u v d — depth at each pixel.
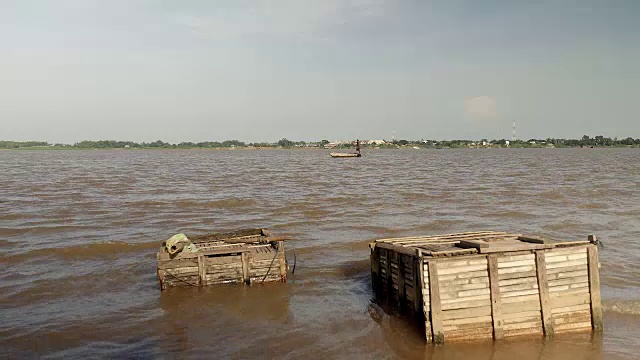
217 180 71.62
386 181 69.19
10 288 18.11
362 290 17.73
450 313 12.03
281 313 15.58
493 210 38.22
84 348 13.08
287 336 13.86
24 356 12.54
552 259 12.57
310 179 73.94
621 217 34.38
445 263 12.01
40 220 32.88
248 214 36.53
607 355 12.20
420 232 28.98
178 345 13.30
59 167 111.75
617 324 14.16
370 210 38.31
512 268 12.31
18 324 14.66
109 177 76.75
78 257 22.81
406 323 13.70
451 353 12.00
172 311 15.77
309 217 34.94
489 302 12.20
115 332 14.16
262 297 16.94
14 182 64.81
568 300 12.70
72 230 29.45
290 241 26.34
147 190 54.84
